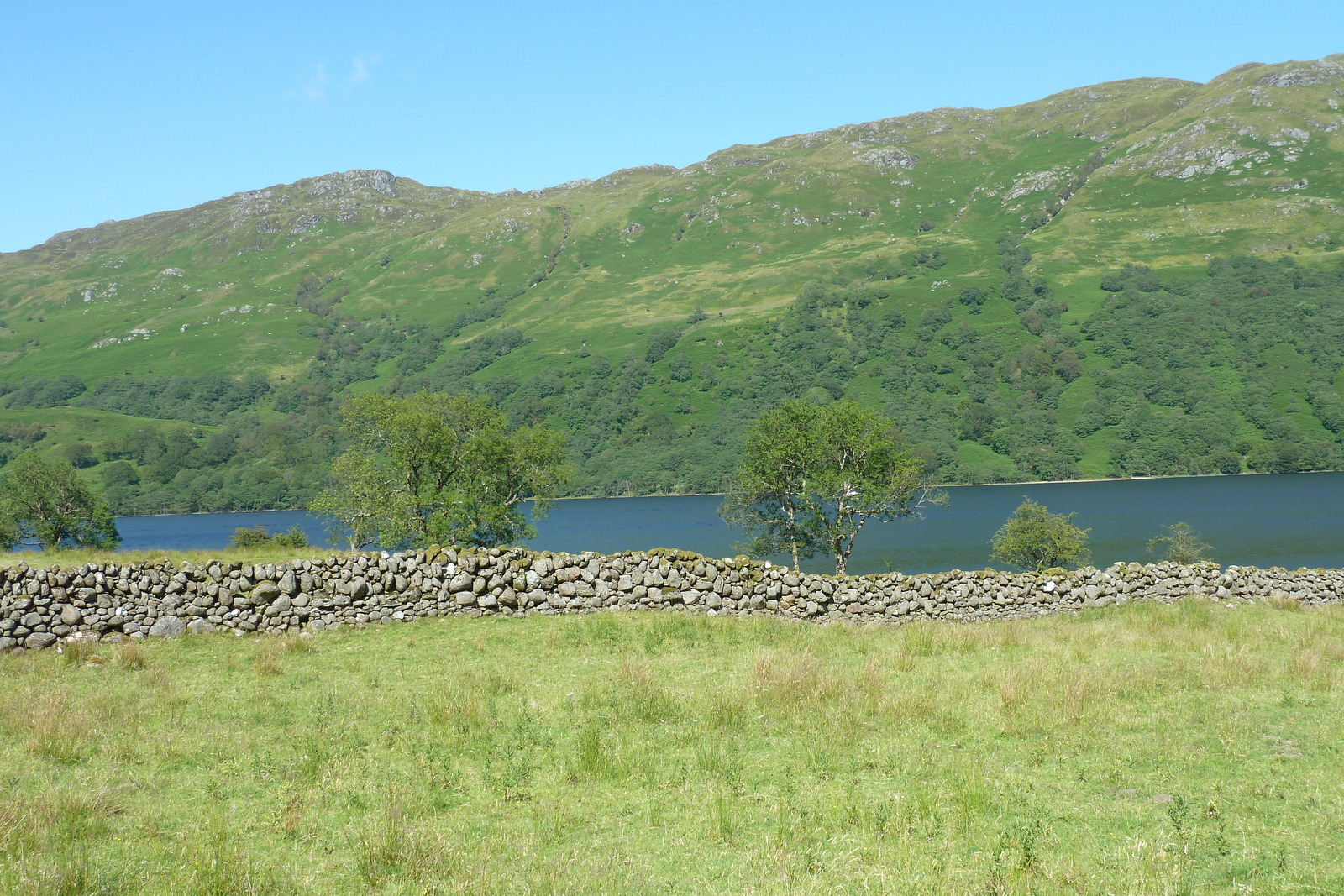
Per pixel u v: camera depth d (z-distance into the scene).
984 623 19.05
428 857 6.17
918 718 9.97
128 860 6.21
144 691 11.24
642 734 9.34
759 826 6.85
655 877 5.97
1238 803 7.12
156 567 15.62
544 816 7.05
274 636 15.38
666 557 18.58
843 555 44.81
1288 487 156.38
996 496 160.00
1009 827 6.75
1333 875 5.76
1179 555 77.62
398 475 38.66
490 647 14.48
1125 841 6.45
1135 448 180.00
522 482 40.84
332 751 8.62
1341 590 24.81
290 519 166.62
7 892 5.51
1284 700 10.37
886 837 6.58
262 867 6.10
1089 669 12.52
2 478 162.75
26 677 12.13
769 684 11.04
